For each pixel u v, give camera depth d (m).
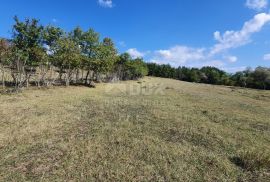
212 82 87.75
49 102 15.02
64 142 8.05
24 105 13.41
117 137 8.91
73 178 5.73
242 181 6.12
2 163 6.27
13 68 20.19
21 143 7.71
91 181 5.66
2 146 7.37
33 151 7.16
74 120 11.09
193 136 9.79
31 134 8.64
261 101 27.80
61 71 26.27
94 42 29.11
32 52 20.73
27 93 17.75
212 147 8.55
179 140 9.14
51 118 11.06
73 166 6.33
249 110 18.70
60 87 23.88
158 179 5.94
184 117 13.40
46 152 7.14
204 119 13.27
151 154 7.48
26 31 20.47
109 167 6.41
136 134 9.51
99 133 9.33
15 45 20.06
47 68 23.72
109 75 44.09
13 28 20.17
